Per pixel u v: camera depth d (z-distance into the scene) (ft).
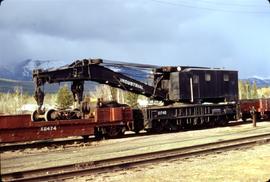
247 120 134.82
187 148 56.80
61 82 90.07
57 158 57.88
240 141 64.34
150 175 41.01
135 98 187.83
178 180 38.47
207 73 112.37
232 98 117.60
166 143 73.51
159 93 108.06
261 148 57.67
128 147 69.15
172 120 103.40
